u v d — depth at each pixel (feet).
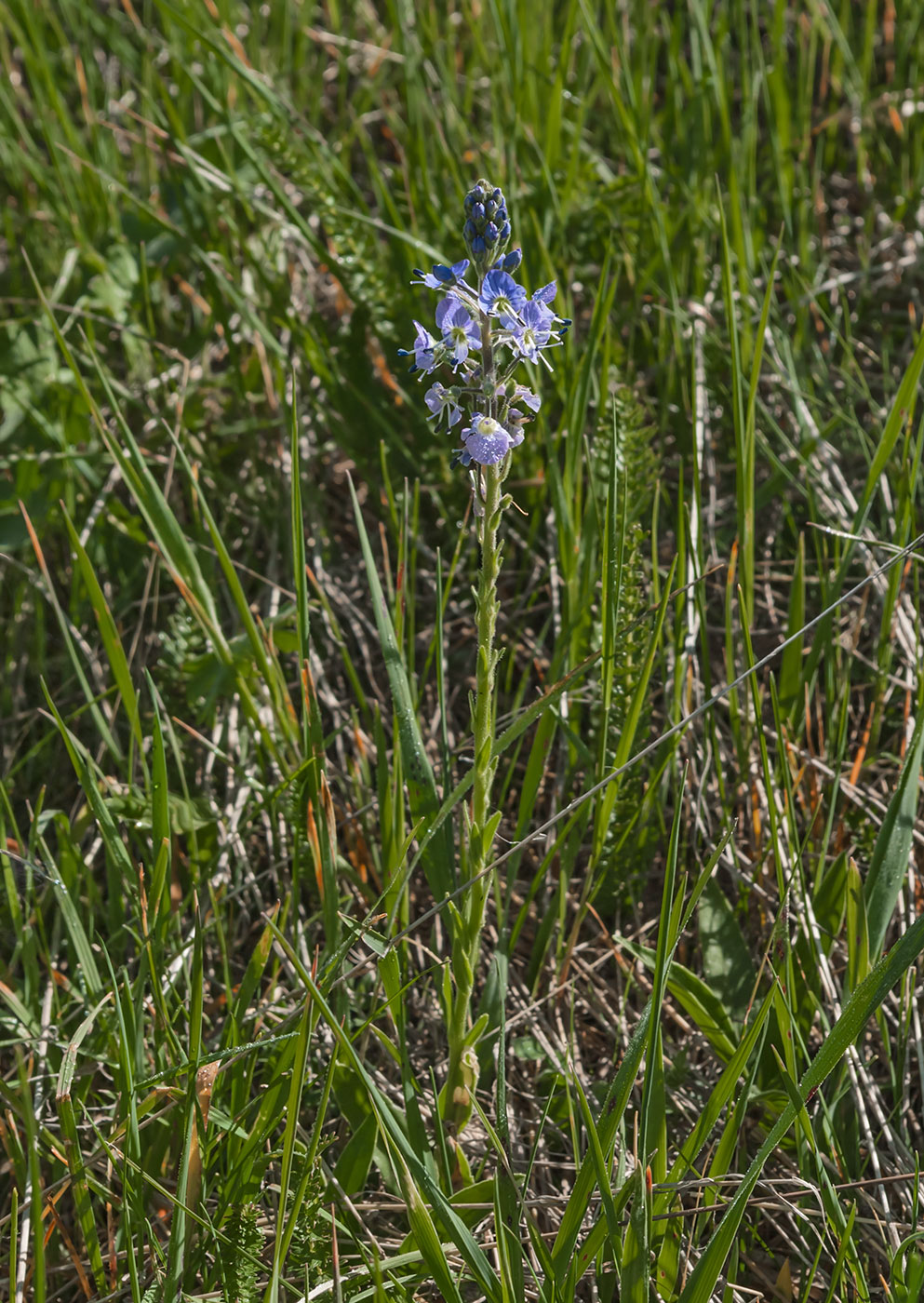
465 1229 5.98
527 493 11.49
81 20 16.90
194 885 8.04
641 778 9.07
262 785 9.35
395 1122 5.86
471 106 15.23
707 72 13.20
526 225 12.11
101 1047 7.78
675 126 14.17
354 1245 6.97
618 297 13.03
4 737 11.02
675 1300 6.56
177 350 13.24
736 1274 6.61
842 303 13.11
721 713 10.00
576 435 9.10
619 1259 5.90
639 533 8.65
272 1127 6.82
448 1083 7.30
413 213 12.48
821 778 9.61
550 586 11.03
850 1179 7.29
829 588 9.75
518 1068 8.51
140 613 11.67
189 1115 6.30
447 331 5.73
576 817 8.38
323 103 16.66
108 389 8.55
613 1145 6.29
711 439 12.25
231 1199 6.75
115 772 10.55
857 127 15.24
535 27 14.76
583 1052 8.59
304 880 9.38
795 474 11.61
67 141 14.65
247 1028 7.86
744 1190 5.74
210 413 13.07
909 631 10.32
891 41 16.25
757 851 9.21
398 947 8.18
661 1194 6.45
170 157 13.51
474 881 6.51
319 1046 8.12
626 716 8.43
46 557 12.08
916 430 11.41
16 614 11.53
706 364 12.18
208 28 14.80
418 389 11.78
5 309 13.53
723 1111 7.74
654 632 7.68
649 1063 6.05
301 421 12.70
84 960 7.69
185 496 12.25
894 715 10.25
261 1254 6.97
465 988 6.86
